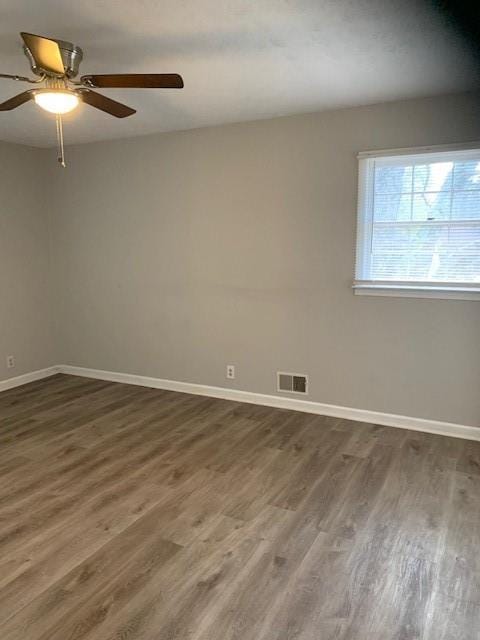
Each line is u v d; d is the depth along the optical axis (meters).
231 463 3.22
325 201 3.88
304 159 3.90
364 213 3.76
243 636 1.82
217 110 3.73
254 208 4.17
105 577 2.13
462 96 3.33
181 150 4.41
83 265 5.17
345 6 2.09
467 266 3.52
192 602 1.98
